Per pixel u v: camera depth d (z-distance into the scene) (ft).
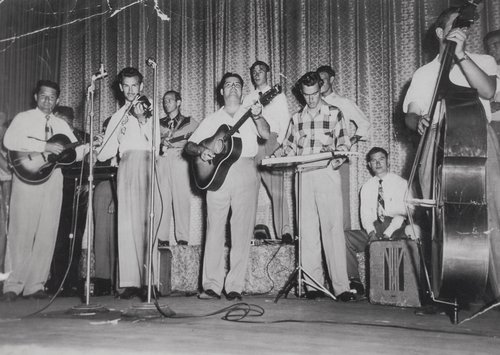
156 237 13.21
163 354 6.39
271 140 15.90
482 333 8.09
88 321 9.02
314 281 12.76
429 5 16.83
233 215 12.53
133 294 13.21
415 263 11.64
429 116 9.96
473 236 8.74
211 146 12.55
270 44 18.28
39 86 14.08
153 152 9.52
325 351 6.57
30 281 13.43
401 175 16.84
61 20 19.07
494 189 10.43
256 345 6.91
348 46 17.61
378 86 17.28
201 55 19.04
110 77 19.49
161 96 19.25
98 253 14.49
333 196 13.07
